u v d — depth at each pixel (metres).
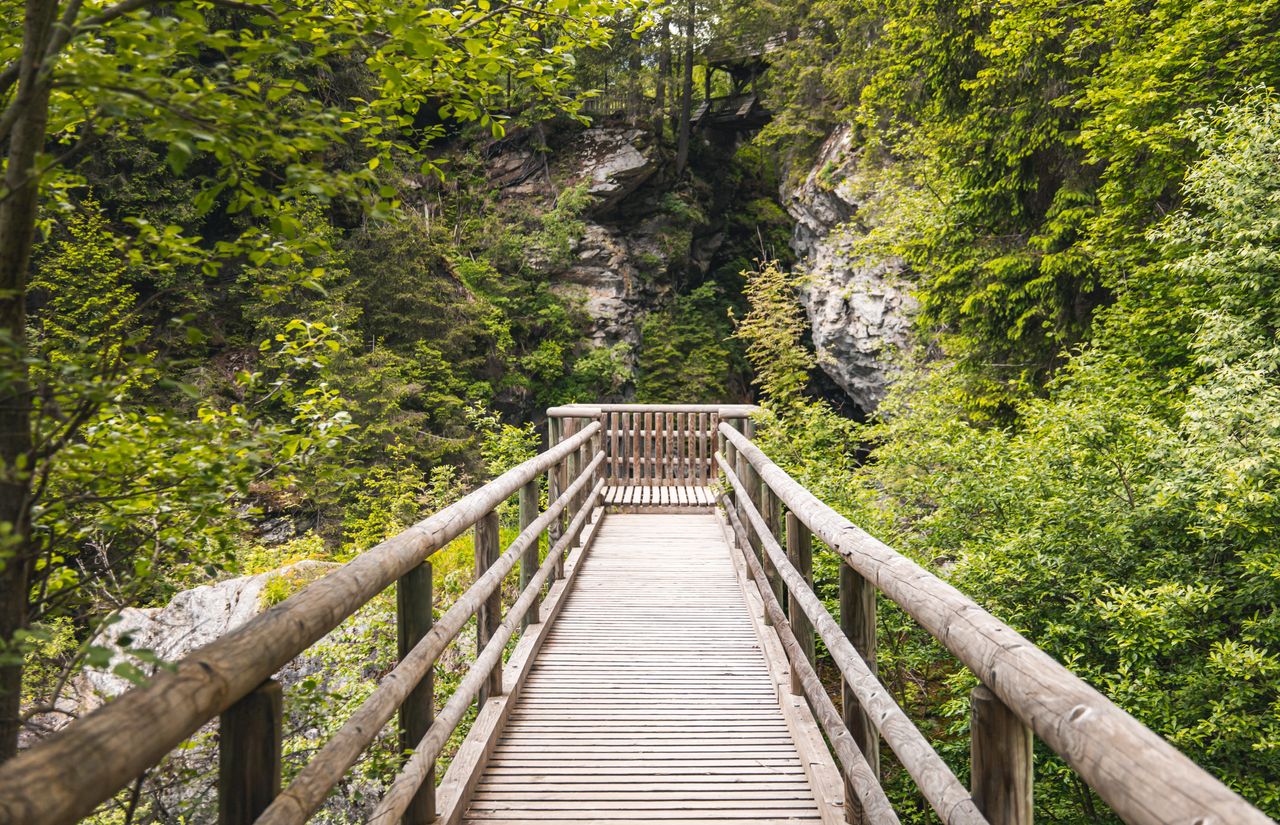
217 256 2.12
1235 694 4.98
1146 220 10.06
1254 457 5.32
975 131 12.30
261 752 1.50
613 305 28.62
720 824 2.93
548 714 3.98
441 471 15.22
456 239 27.41
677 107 31.30
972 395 12.37
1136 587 5.57
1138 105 9.17
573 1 2.70
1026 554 6.07
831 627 2.56
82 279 9.66
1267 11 8.42
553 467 6.26
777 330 22.73
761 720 3.90
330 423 2.37
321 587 1.81
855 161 21.75
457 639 5.84
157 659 1.23
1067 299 11.27
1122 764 0.92
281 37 1.96
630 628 5.31
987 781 1.38
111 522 2.04
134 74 1.66
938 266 13.30
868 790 2.12
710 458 10.05
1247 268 7.11
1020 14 10.98
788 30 27.48
